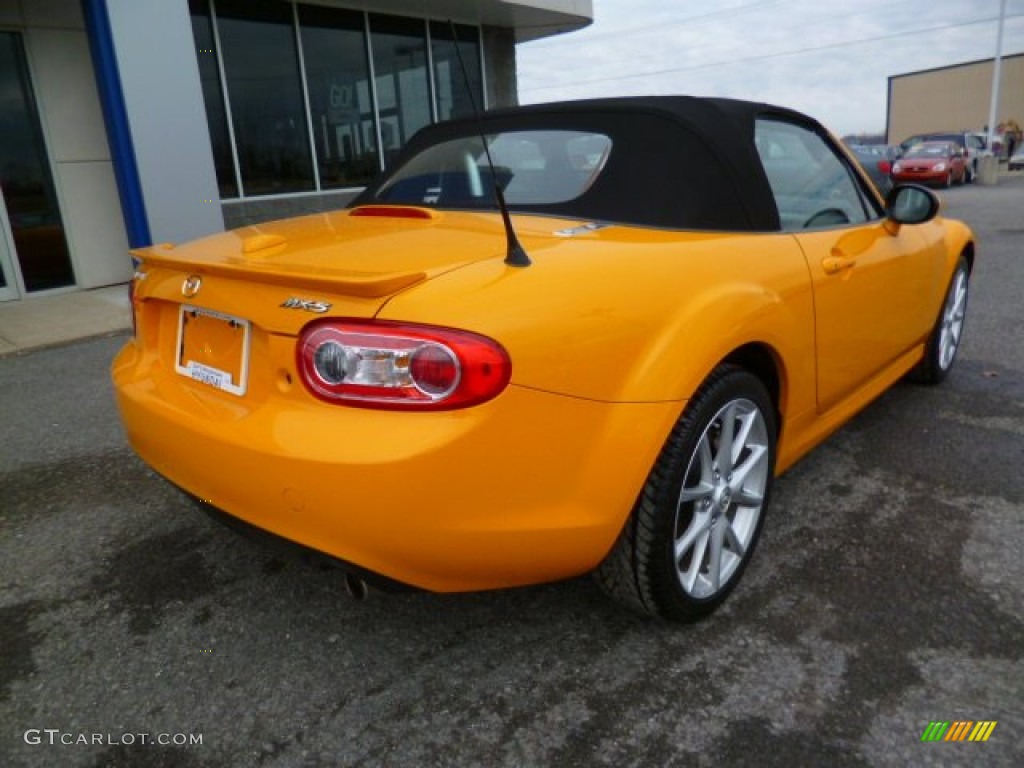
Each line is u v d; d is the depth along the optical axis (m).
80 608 2.55
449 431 1.75
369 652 2.29
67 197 8.84
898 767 1.84
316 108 10.88
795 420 2.72
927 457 3.50
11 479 3.61
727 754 1.89
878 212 3.50
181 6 8.04
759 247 2.50
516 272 1.95
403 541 1.80
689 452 2.13
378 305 1.80
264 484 1.89
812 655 2.22
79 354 6.14
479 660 2.24
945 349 4.39
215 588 2.64
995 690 2.06
